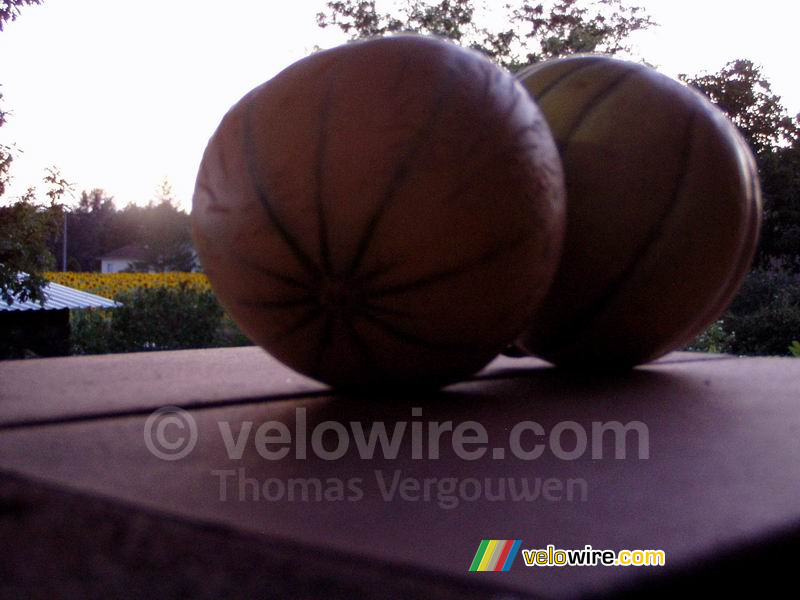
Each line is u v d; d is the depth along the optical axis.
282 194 1.25
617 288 1.61
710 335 9.45
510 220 1.27
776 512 0.75
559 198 1.39
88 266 52.16
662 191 1.59
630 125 1.61
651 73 1.70
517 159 1.29
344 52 1.34
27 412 1.26
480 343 1.36
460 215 1.23
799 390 1.59
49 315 9.05
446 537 0.67
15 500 0.72
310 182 1.24
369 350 1.33
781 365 2.04
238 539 0.63
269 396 1.44
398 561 0.60
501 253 1.28
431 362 1.36
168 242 43.03
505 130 1.29
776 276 16.30
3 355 8.32
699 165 1.62
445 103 1.26
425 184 1.22
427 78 1.28
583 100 1.65
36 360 2.05
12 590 0.53
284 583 0.55
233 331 11.45
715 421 1.24
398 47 1.33
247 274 1.32
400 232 1.22
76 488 0.77
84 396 1.43
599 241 1.59
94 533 0.64
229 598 0.52
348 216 1.22
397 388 1.45
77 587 0.54
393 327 1.29
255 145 1.30
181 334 11.07
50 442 1.02
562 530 0.70
